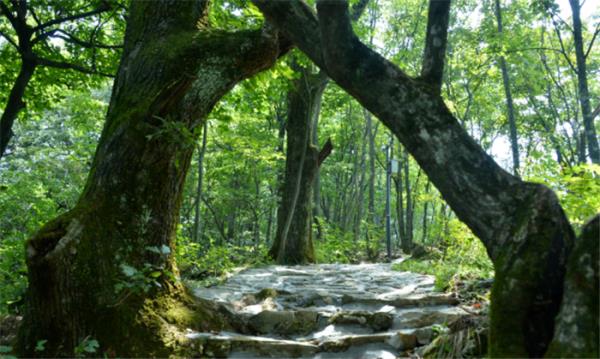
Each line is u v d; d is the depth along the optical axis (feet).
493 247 10.49
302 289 23.40
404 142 11.57
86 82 41.68
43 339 13.24
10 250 22.77
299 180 42.27
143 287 13.39
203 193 66.85
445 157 11.03
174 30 17.44
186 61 16.40
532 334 9.46
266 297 21.61
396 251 73.20
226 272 29.60
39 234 13.43
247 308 19.58
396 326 17.01
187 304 16.26
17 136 72.74
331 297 20.63
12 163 59.88
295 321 17.69
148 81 16.28
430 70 11.87
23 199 41.55
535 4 46.29
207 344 14.78
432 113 11.32
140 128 15.46
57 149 52.47
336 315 17.57
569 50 65.67
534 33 64.03
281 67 24.08
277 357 15.02
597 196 17.44
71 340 13.29
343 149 95.96
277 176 65.62
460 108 78.18
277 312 17.75
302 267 37.14
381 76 11.64
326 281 27.35
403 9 75.46
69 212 14.40
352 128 88.17
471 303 18.15
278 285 25.44
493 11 62.75
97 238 14.30
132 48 17.52
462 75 68.85
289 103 45.88
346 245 56.85
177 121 15.92
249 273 30.66
